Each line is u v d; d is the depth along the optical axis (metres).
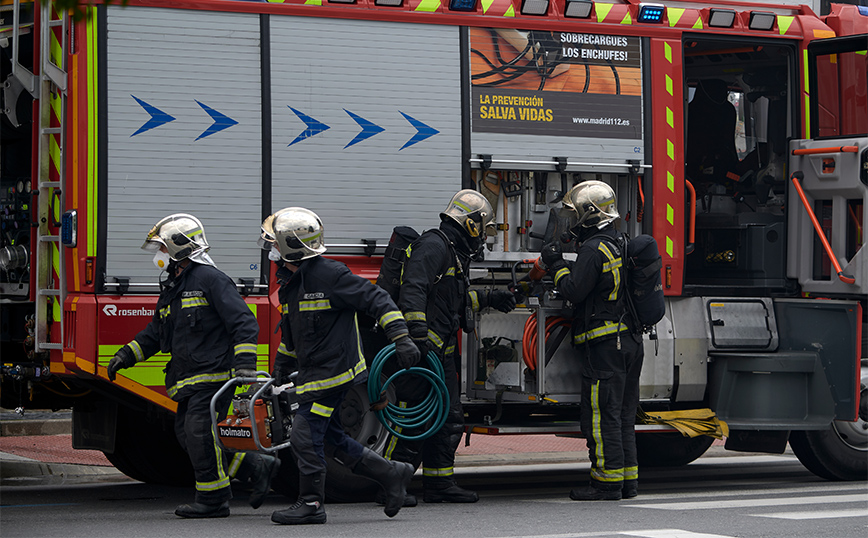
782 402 16.58
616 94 16.08
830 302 16.64
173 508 14.77
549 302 14.96
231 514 13.54
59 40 13.93
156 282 13.80
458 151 15.24
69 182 13.69
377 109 14.88
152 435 17.47
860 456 18.03
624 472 14.95
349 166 14.73
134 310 13.61
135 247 13.74
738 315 16.83
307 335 12.27
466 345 15.69
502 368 15.34
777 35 17.16
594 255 14.24
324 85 14.66
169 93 13.96
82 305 13.45
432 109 15.14
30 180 15.41
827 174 16.86
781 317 17.12
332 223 14.64
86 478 19.45
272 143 14.38
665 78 16.39
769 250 17.45
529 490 17.67
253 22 14.38
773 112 17.80
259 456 12.91
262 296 14.31
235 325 12.24
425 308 13.61
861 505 14.07
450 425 14.32
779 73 17.73
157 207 13.87
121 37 13.78
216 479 12.75
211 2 14.16
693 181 18.41
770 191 17.84
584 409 14.70
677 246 16.39
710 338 16.55
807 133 17.44
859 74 17.73
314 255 12.37
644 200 16.20
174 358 12.49
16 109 15.24
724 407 16.69
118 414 16.97
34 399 15.88
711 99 18.34
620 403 14.63
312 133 14.57
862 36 16.86
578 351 14.97
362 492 14.70
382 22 14.95
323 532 11.64
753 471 20.38
